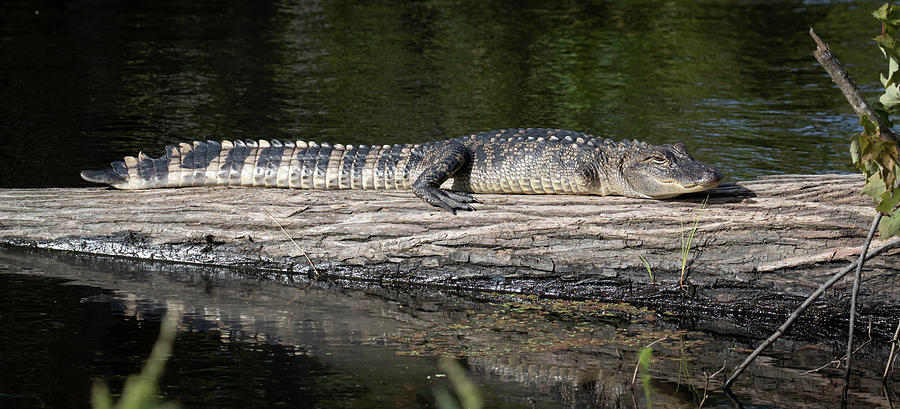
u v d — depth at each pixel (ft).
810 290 39.91
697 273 40.96
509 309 40.98
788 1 147.13
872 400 31.17
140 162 47.98
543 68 95.45
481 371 33.12
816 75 91.61
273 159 47.57
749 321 40.45
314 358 33.78
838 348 37.17
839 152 62.75
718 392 31.68
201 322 37.42
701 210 40.88
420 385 31.35
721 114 75.20
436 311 40.45
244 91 82.64
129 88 82.79
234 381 31.07
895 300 39.09
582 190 44.86
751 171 57.88
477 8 138.62
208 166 47.50
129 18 123.75
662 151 42.24
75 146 63.21
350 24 122.31
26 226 46.50
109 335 35.12
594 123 71.72
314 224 44.14
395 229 43.39
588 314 40.57
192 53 100.27
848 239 39.27
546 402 30.27
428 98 80.64
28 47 101.04
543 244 42.14
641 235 41.16
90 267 44.52
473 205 43.39
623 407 30.09
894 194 29.71
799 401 31.01
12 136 65.51
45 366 31.60
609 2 146.20
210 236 45.01
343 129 68.69
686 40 112.57
